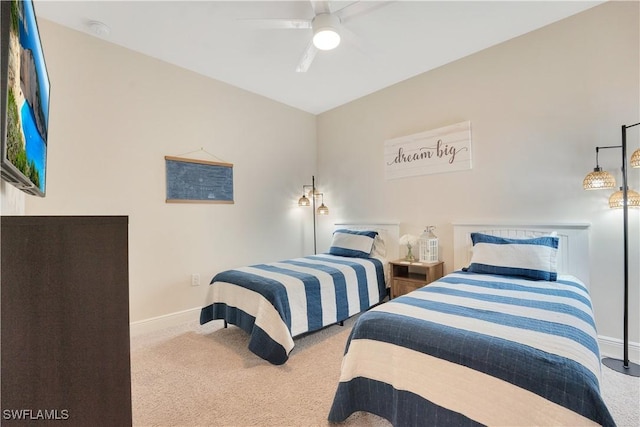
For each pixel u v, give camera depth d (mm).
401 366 1340
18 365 658
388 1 1897
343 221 4297
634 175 2211
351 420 1608
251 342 2225
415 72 3406
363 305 3029
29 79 1007
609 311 2301
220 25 2486
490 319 1427
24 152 947
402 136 3609
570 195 2492
